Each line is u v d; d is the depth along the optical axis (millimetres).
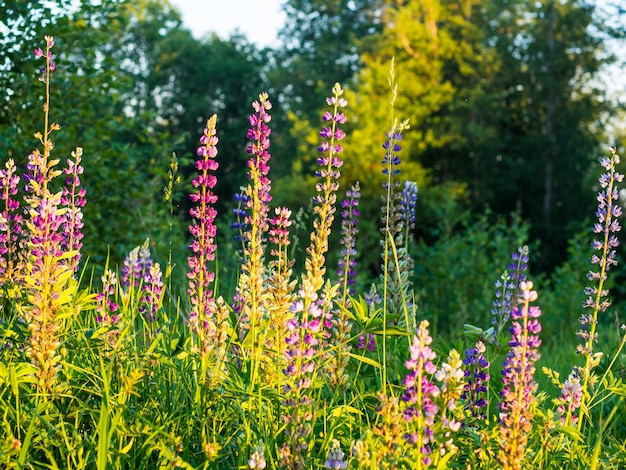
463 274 12984
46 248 3008
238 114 57031
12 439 2574
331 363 3463
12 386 2789
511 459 2693
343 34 48656
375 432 2604
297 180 31562
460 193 34656
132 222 9453
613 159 3625
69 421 3082
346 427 3152
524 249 3912
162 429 2791
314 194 30594
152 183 10000
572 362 5168
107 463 2711
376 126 28438
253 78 57469
